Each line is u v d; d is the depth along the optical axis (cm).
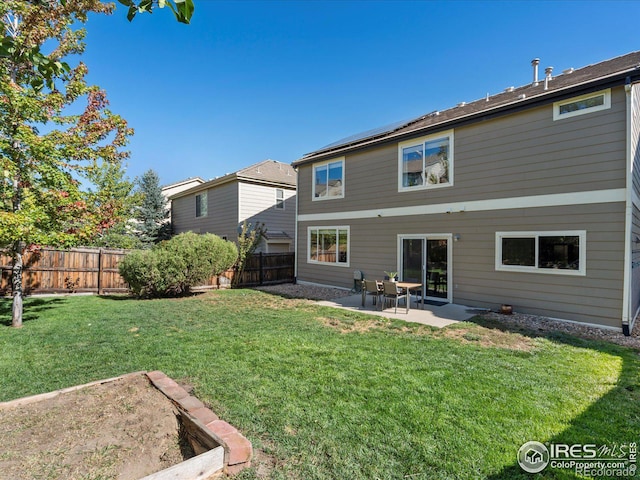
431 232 936
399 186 1019
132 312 776
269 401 334
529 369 431
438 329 639
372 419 303
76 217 666
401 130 1126
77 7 653
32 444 256
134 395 335
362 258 1134
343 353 489
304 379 391
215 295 1073
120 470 232
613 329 639
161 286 970
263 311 808
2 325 639
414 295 977
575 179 687
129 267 945
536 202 739
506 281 789
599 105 659
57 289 1025
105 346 511
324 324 676
